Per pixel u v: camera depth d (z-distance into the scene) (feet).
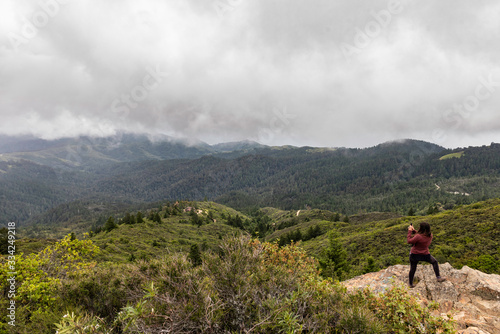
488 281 17.80
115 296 14.26
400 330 12.65
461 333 13.43
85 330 9.28
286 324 8.62
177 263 11.34
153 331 8.24
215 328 8.82
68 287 15.44
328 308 11.14
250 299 9.86
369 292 15.70
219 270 11.03
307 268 21.49
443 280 18.49
